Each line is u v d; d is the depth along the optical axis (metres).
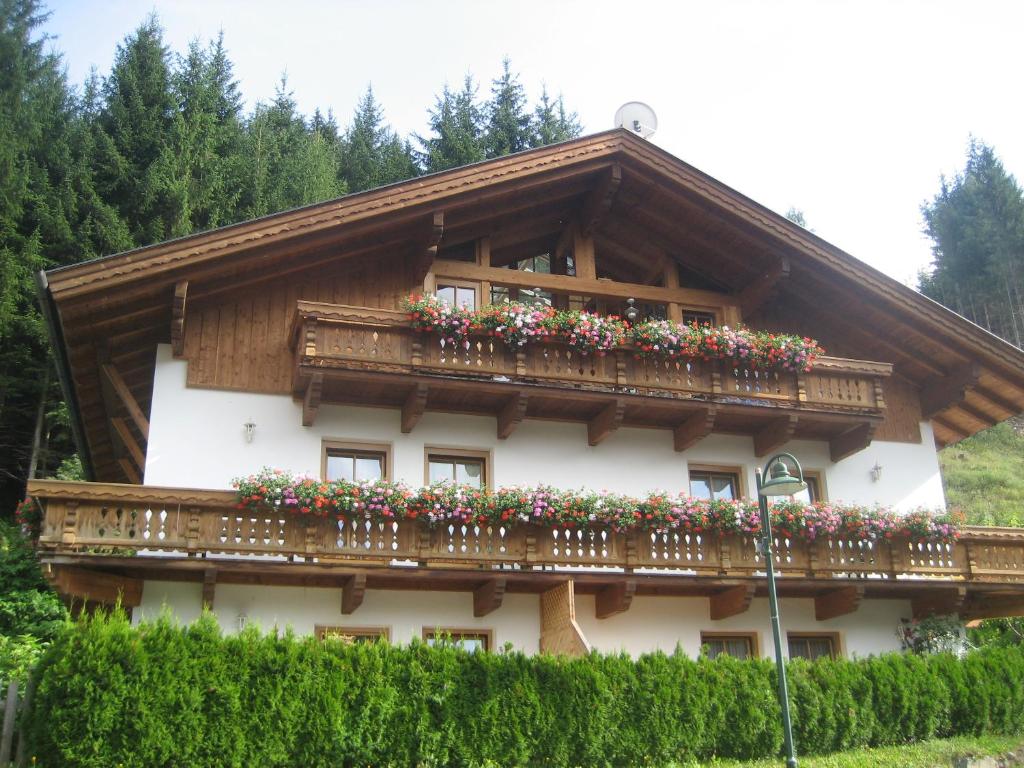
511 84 43.16
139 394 19.09
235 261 16.86
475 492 16.61
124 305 16.39
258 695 12.12
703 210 20.39
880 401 20.11
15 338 31.34
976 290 64.12
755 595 19.05
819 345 21.95
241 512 15.51
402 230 18.69
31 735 11.15
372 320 17.08
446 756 12.74
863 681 15.98
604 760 13.66
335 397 17.64
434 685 13.06
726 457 20.16
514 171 18.83
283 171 38.81
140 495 14.96
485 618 17.42
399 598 17.03
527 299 20.16
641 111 21.67
